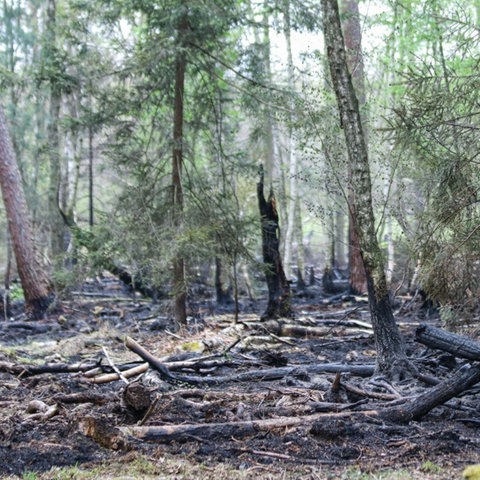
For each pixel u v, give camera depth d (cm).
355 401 650
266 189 2467
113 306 1802
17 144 2309
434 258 737
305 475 461
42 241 2359
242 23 1263
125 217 1252
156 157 1292
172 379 792
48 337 1370
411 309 1394
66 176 2289
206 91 1376
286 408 617
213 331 1265
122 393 638
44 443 534
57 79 1273
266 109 1284
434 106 715
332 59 788
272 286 1375
